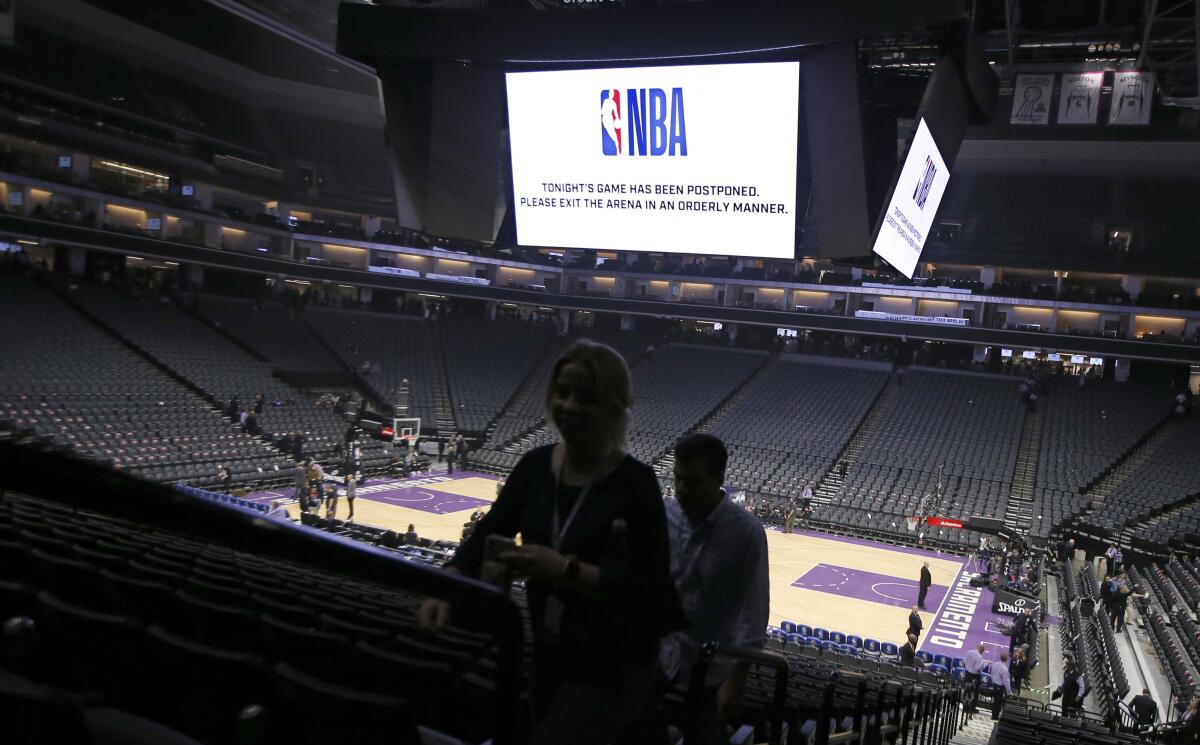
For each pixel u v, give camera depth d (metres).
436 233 21.88
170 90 46.50
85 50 42.97
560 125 20.61
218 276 45.56
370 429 38.81
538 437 41.59
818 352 46.28
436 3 23.81
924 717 8.96
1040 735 9.80
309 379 40.97
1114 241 42.88
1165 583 24.70
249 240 45.66
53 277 36.09
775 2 17.50
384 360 45.12
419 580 1.43
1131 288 42.56
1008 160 44.56
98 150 39.06
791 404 42.00
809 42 17.20
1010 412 38.97
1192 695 14.48
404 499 31.88
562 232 21.42
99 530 7.52
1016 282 44.25
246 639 3.26
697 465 3.42
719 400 43.09
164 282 40.75
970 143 41.62
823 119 17.84
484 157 21.53
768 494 35.34
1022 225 44.94
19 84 37.84
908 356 45.50
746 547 3.39
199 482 28.38
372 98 49.47
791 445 38.91
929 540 32.09
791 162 18.64
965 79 18.34
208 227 43.66
